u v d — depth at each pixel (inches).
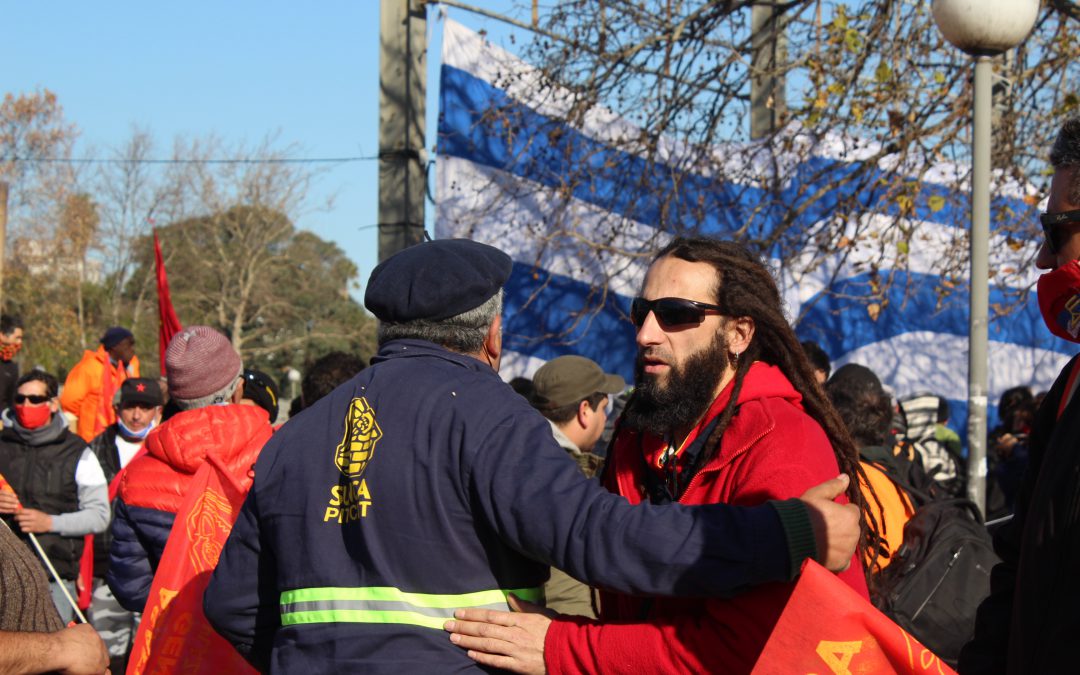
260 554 89.8
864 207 288.7
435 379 86.0
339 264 1673.2
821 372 195.8
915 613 123.3
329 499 84.8
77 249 1432.1
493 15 307.4
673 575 76.3
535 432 83.4
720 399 89.4
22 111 1395.2
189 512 125.0
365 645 80.7
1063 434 74.5
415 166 322.3
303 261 1595.7
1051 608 71.4
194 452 135.0
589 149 312.7
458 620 81.3
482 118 299.6
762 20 327.0
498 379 88.7
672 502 85.7
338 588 82.5
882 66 273.6
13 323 330.6
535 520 79.4
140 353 1473.9
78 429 350.6
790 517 76.5
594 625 82.6
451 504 82.0
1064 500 71.7
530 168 307.0
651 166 312.3
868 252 314.5
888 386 287.3
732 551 75.5
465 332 90.5
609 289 306.8
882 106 287.6
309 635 82.7
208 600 92.0
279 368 1598.2
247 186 1486.2
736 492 84.0
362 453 84.0
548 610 85.5
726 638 78.8
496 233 304.5
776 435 83.7
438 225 303.9
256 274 1514.5
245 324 1549.0
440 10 305.4
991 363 320.5
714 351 89.8
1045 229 81.1
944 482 256.5
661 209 306.3
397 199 321.1
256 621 90.6
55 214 1434.5
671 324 90.4
